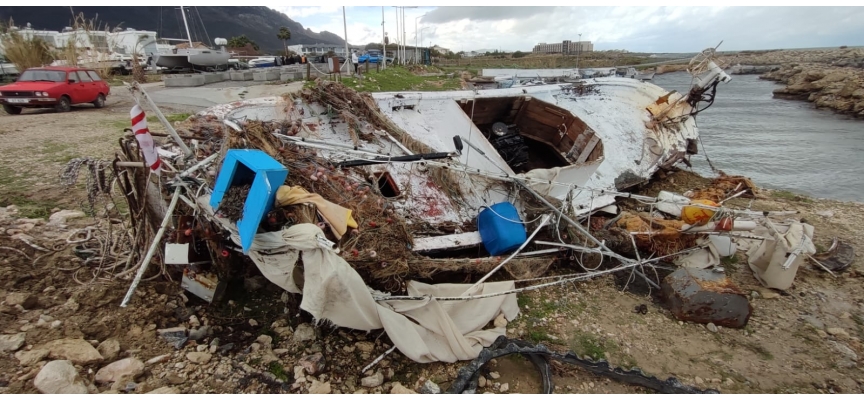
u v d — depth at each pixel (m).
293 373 3.57
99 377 3.22
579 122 6.99
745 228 5.43
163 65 25.98
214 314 4.17
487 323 4.41
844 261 5.92
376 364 3.79
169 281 4.39
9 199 6.19
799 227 5.40
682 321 4.75
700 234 5.78
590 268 5.50
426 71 36.56
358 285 3.60
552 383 3.63
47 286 4.22
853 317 4.98
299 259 3.72
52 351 3.29
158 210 4.29
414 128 6.32
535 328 4.46
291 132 5.23
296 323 4.15
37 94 13.34
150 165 3.78
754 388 3.85
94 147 9.02
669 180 9.36
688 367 4.08
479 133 6.08
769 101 29.31
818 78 30.66
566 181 5.49
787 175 12.24
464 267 4.55
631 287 5.38
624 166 7.66
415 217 5.00
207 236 3.99
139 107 3.66
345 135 5.62
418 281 4.46
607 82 9.23
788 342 4.52
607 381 3.78
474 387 3.50
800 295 5.40
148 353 3.58
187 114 12.43
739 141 16.50
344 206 4.25
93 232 5.27
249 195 3.53
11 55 21.06
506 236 4.74
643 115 8.66
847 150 14.93
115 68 25.41
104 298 4.06
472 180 5.38
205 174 4.11
